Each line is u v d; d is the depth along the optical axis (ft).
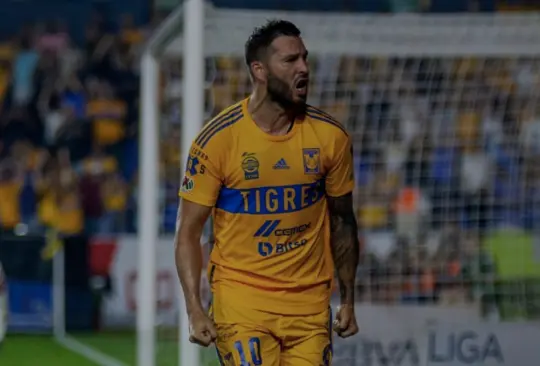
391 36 84.64
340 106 98.12
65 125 188.55
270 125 48.80
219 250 50.62
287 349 50.72
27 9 207.92
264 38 48.08
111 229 174.60
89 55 195.83
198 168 49.08
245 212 49.19
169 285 118.32
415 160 102.63
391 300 96.07
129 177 187.11
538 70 99.55
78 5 210.38
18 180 176.45
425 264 96.89
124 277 151.23
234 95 84.64
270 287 49.75
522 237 96.53
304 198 49.42
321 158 49.37
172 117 109.09
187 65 73.87
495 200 101.55
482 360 84.43
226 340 49.78
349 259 51.98
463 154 102.01
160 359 97.50
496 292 95.66
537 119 101.09
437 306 84.33
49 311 148.77
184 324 74.90
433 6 187.42
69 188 174.60
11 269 148.15
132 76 195.21
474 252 97.40
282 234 49.52
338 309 52.60
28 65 194.18
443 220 101.71
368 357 83.25
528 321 85.05
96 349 133.28
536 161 101.45
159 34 90.53
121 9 204.74
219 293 50.26
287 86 47.88
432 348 83.97
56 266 149.18
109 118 190.49
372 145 101.45
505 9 181.57
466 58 97.19
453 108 100.89
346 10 192.44
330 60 96.07
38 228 173.58
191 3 73.82
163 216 118.83
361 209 103.81
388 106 101.04
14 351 131.54
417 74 99.09
